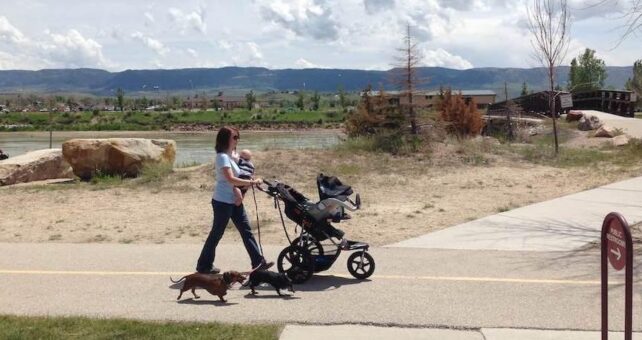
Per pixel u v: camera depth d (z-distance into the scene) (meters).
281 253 7.11
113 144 16.44
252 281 6.55
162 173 15.77
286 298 6.48
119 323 5.68
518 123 29.09
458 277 7.14
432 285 6.85
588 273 7.25
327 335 5.44
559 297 6.39
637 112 53.78
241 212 7.24
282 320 5.81
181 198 13.07
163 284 7.02
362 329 5.59
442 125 20.84
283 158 17.20
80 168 16.56
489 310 6.02
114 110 139.88
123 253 8.44
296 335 5.43
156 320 5.82
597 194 13.04
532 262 7.76
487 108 37.78
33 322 5.71
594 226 9.88
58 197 13.36
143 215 11.32
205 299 6.49
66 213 11.61
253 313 6.01
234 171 7.16
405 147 18.89
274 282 6.48
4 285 7.00
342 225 10.13
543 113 38.62
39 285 7.00
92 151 16.42
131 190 14.11
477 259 7.93
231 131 7.16
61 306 6.27
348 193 7.09
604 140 24.56
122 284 7.02
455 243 8.82
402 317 5.86
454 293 6.56
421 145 19.06
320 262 7.01
